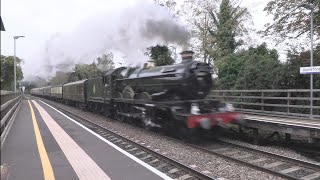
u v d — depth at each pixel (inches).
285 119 526.3
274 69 723.4
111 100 828.0
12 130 623.5
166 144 491.8
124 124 737.0
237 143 510.9
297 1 737.6
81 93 1193.4
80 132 597.0
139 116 657.6
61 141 497.7
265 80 739.4
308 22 736.3
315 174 334.0
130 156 391.9
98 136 546.9
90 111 1129.4
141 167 341.7
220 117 499.5
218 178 311.3
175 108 515.8
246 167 354.6
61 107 1369.3
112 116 880.3
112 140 517.3
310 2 727.7
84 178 297.9
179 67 540.1
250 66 789.2
